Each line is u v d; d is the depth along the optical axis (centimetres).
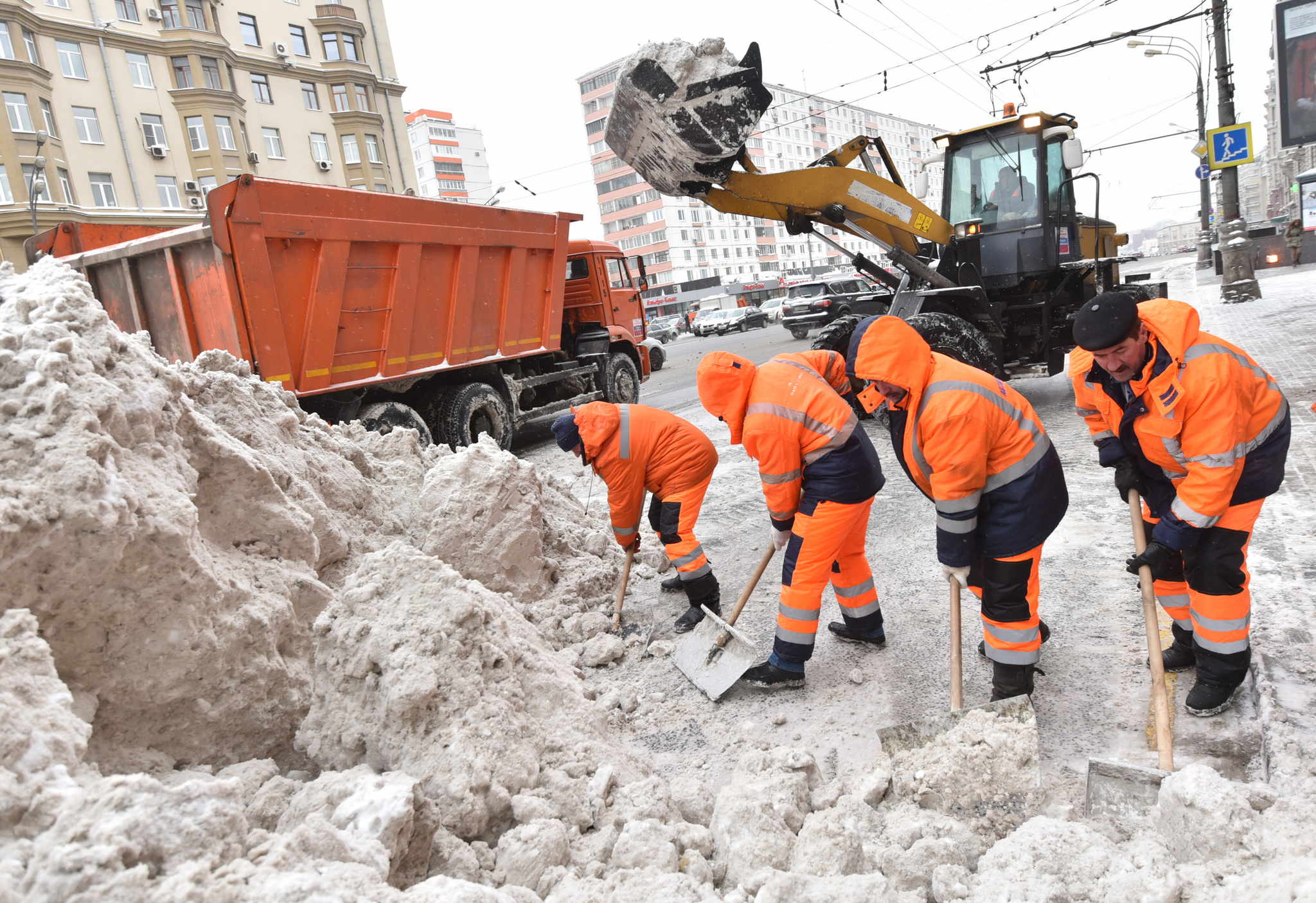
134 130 3167
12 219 2755
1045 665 348
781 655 357
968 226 915
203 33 3291
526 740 278
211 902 160
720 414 352
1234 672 283
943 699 334
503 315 957
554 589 473
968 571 296
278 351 701
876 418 899
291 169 3709
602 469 427
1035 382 1069
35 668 208
